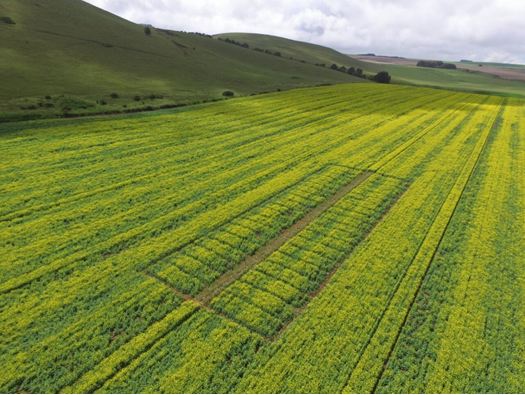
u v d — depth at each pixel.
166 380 11.59
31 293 14.94
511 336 13.63
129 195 23.72
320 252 18.66
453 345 13.18
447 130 44.47
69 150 30.77
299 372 12.02
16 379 11.39
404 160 32.72
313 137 39.62
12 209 21.06
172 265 17.14
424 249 18.89
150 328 13.54
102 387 11.42
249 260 17.92
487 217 22.59
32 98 43.81
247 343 13.09
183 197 23.94
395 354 12.85
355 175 29.06
